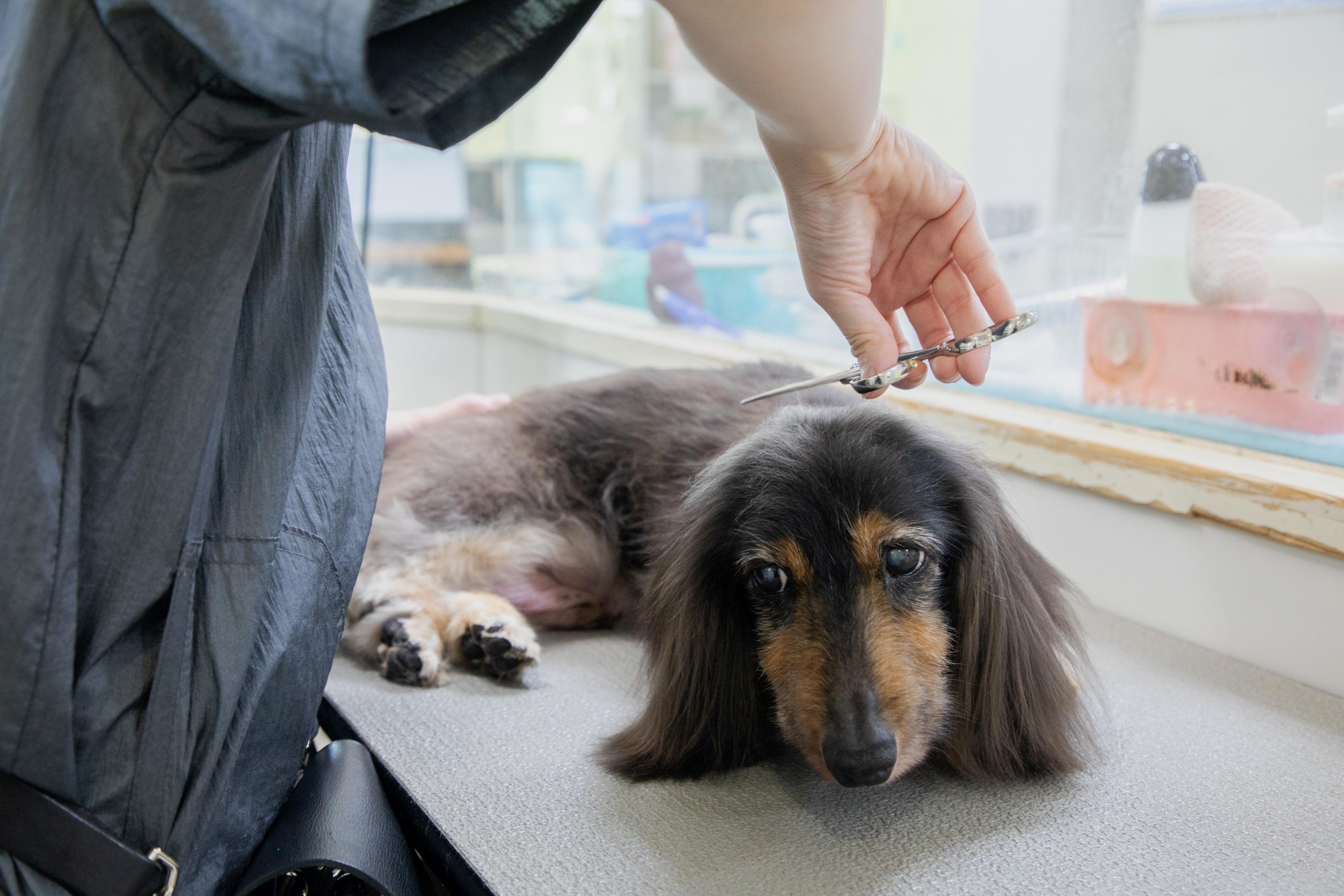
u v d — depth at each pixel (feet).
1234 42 5.55
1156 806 3.99
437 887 3.92
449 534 6.08
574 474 6.41
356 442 3.69
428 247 11.92
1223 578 5.24
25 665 2.59
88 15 2.38
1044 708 4.28
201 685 2.94
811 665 4.00
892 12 7.53
